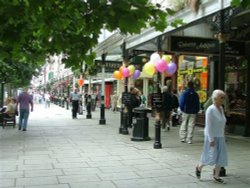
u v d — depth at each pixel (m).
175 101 17.25
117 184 7.72
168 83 17.17
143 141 13.86
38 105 52.47
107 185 7.64
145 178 8.23
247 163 9.84
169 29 12.98
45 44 4.69
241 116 15.52
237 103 15.89
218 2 10.10
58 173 8.66
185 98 13.25
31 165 9.53
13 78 21.55
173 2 11.88
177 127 18.44
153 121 21.64
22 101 17.39
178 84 21.89
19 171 8.85
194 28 14.45
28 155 10.94
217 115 7.70
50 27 4.34
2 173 8.65
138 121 14.01
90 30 4.39
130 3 3.83
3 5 3.91
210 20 10.56
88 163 9.81
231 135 15.33
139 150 11.84
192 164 9.70
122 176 8.41
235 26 14.21
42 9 4.08
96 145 12.90
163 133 16.08
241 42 14.53
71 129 18.08
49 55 5.55
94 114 29.94
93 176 8.39
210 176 8.38
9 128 18.39
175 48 13.47
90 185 7.63
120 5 3.74
